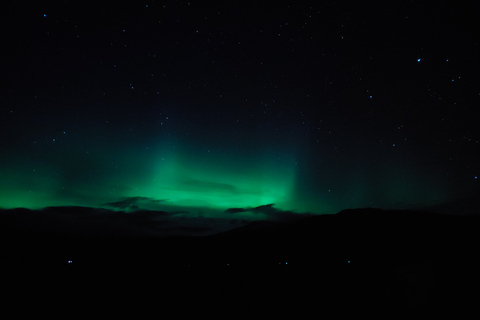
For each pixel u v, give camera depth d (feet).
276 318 20.89
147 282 29.35
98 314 21.95
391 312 20.31
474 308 19.48
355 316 20.26
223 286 27.89
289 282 27.89
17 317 21.12
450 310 19.67
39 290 26.45
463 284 22.40
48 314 21.80
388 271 26.61
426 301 21.02
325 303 22.71
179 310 22.67
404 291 22.70
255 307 22.95
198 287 27.78
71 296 25.45
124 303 24.09
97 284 28.63
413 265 26.58
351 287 25.04
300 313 21.44
